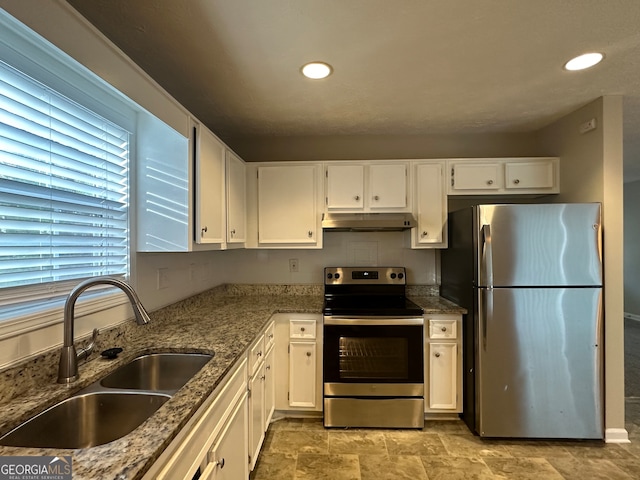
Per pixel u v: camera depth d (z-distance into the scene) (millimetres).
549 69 1728
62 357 1094
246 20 1311
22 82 1009
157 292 1832
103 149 1375
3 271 978
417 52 1553
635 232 5445
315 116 2369
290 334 2355
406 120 2459
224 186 2018
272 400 2277
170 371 1454
